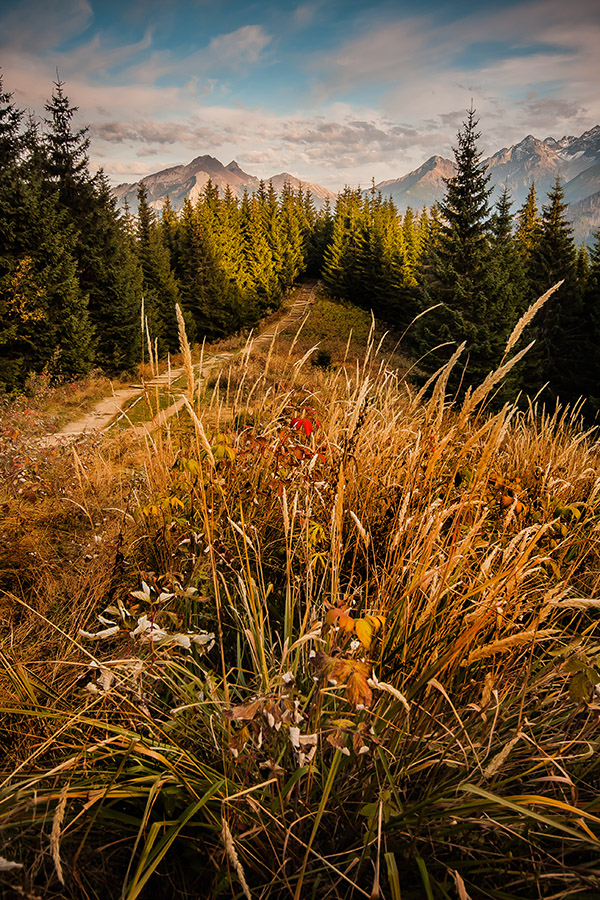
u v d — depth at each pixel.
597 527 2.20
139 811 1.19
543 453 3.26
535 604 1.56
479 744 1.15
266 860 1.08
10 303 15.50
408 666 1.37
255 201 66.06
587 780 1.27
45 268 16.17
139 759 1.16
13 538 2.85
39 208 16.56
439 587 1.36
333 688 1.06
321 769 1.24
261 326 42.34
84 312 17.70
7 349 15.79
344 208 63.09
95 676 1.33
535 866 0.99
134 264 24.61
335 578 1.40
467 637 1.19
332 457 2.26
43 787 1.14
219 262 42.00
